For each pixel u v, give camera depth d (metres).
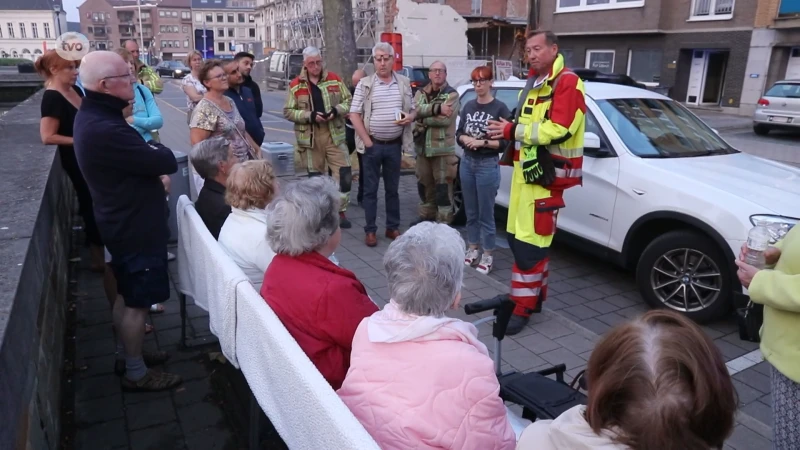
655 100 5.58
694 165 4.70
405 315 1.82
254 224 2.96
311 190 2.39
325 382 1.71
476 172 5.20
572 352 3.94
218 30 104.81
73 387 3.33
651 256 4.54
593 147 4.80
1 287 1.82
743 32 20.42
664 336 1.21
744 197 4.08
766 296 1.89
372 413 1.71
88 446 2.84
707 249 4.20
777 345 1.95
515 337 4.15
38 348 2.44
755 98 20.52
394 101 5.76
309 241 2.32
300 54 30.31
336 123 6.43
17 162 3.62
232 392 3.16
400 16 24.70
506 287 5.03
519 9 34.56
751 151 13.30
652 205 4.52
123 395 3.27
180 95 27.38
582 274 5.51
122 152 2.82
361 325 1.88
